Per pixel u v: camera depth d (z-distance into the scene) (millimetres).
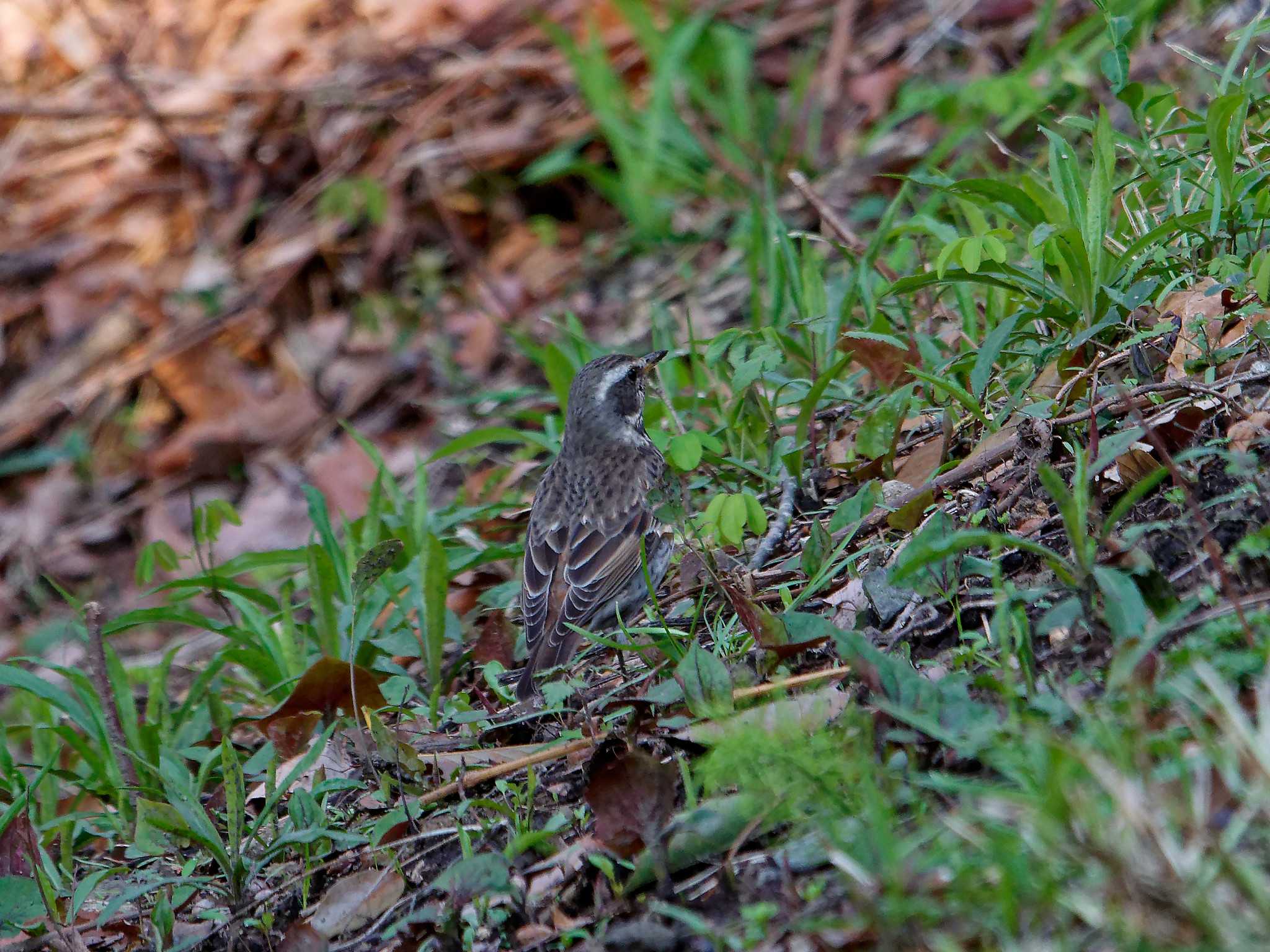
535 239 20531
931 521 7863
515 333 16547
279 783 9641
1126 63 11258
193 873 8852
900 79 19359
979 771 6344
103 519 19438
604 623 11516
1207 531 6777
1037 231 9789
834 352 11750
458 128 21672
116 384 20672
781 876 6242
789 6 21688
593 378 12297
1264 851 5066
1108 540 7371
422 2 23156
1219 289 9273
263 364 20516
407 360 19547
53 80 24141
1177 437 8203
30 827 8891
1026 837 5207
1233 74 13633
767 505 11070
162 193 22391
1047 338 10344
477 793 8367
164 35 24141
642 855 6723
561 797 7930
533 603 11531
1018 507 8625
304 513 17969
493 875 6605
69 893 8914
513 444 16953
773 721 7070
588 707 8727
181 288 21375
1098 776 5055
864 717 6570
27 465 20141
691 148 19672
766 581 9727
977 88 16125
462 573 12695
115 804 10852
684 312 17406
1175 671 6258
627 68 21891
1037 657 7082
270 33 23484
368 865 8078
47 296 21844
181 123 22812
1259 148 11062
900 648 7754
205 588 13312
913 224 12297
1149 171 11250
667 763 7191
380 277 20750
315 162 22266
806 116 19734
